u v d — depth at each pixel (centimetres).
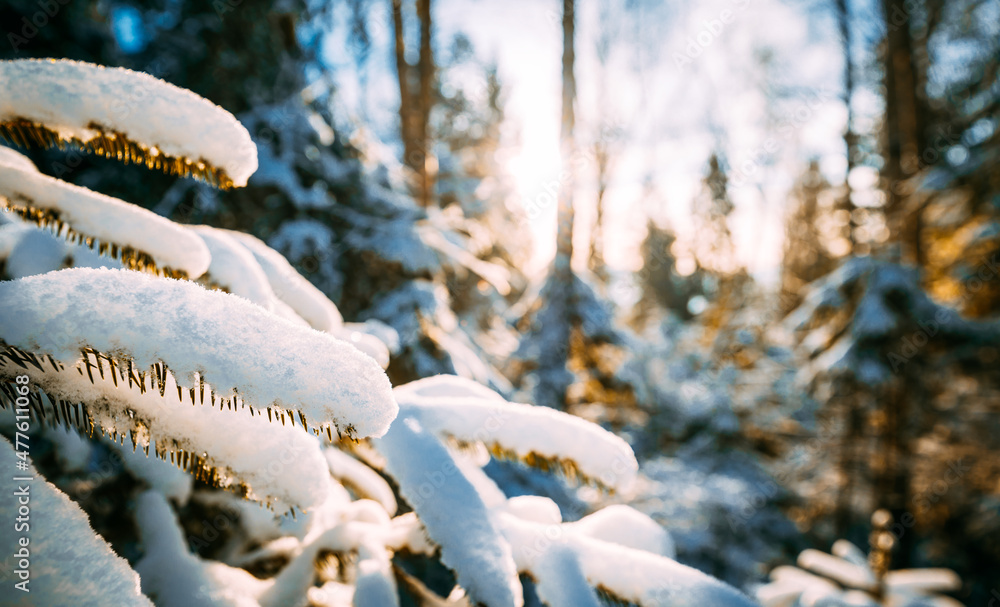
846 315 715
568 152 641
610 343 613
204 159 65
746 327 1120
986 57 881
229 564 112
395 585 85
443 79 1080
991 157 678
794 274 1733
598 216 1158
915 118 772
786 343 1034
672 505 600
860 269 700
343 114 473
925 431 722
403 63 549
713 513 606
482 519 76
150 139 64
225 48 397
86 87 62
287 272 119
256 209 361
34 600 43
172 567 85
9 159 83
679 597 82
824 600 284
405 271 380
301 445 65
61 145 67
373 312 363
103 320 45
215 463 60
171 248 76
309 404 46
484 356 452
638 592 83
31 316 44
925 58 908
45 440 105
